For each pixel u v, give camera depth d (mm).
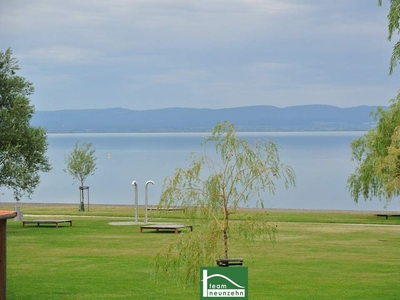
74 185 116750
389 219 46656
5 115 37781
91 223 41969
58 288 19438
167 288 19344
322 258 26250
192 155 14719
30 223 41281
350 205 79250
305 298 17984
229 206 14320
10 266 24062
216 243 14312
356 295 18391
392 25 20203
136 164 158750
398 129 34000
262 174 14258
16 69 39219
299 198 88812
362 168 50531
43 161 39688
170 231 36875
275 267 23828
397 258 26438
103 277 21406
